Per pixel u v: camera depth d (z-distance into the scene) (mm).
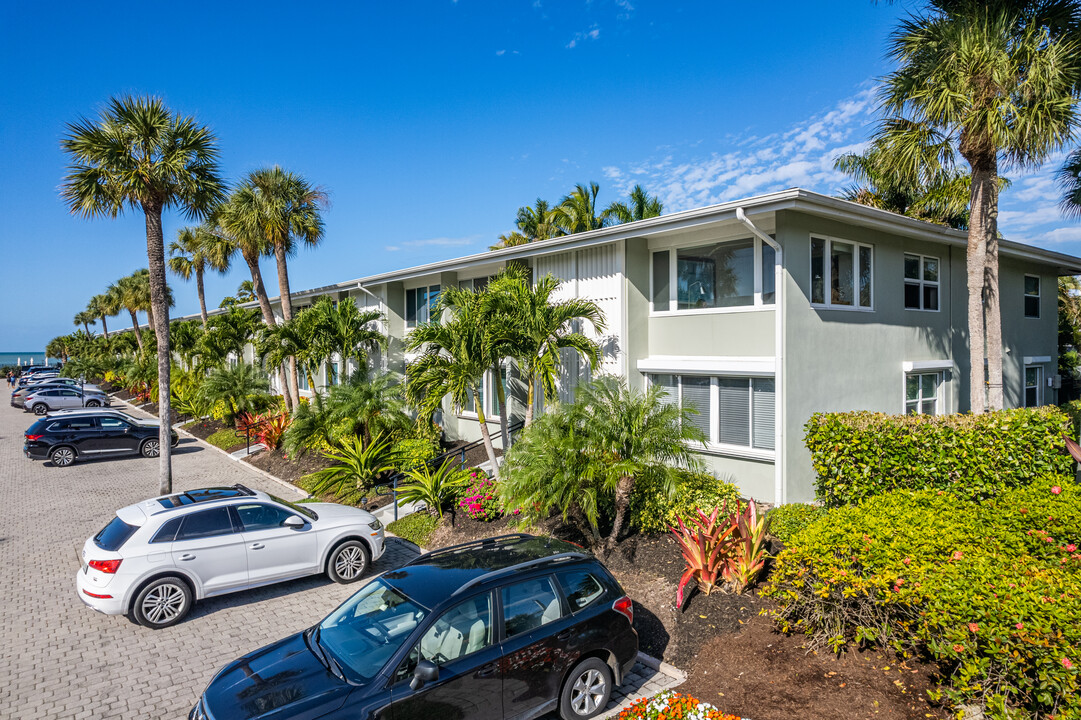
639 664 6680
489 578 5504
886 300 13773
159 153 13992
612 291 13742
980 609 4777
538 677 5367
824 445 9898
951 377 15961
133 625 8195
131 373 40344
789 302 11297
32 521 13484
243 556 8703
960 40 10984
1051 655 4312
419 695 4750
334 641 5395
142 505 8914
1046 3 11922
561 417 9445
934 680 5660
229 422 25453
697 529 7988
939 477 8883
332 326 19656
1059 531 6293
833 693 5652
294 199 22312
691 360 12969
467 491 11984
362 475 14711
